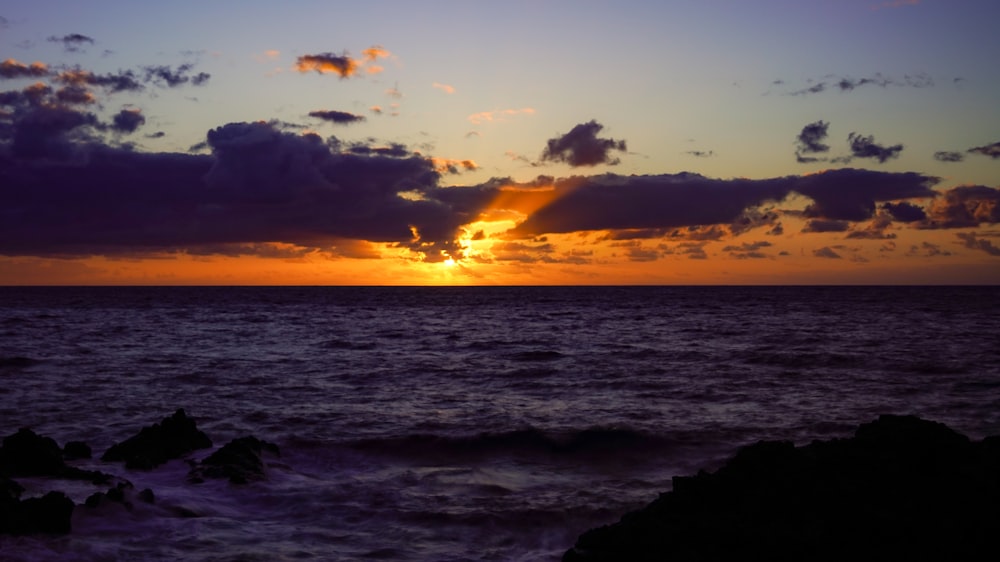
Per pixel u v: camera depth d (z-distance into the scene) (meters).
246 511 12.88
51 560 9.76
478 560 10.62
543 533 11.95
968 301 135.38
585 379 32.06
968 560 8.16
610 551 8.98
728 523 9.20
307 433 20.14
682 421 21.81
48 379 30.66
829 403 25.23
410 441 18.67
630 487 14.87
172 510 12.44
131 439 17.09
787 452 10.80
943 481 9.67
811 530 8.91
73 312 93.75
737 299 154.00
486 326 70.25
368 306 120.12
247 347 47.41
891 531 8.73
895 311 96.75
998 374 32.94
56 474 14.34
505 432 19.23
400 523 12.28
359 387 29.70
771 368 35.88
